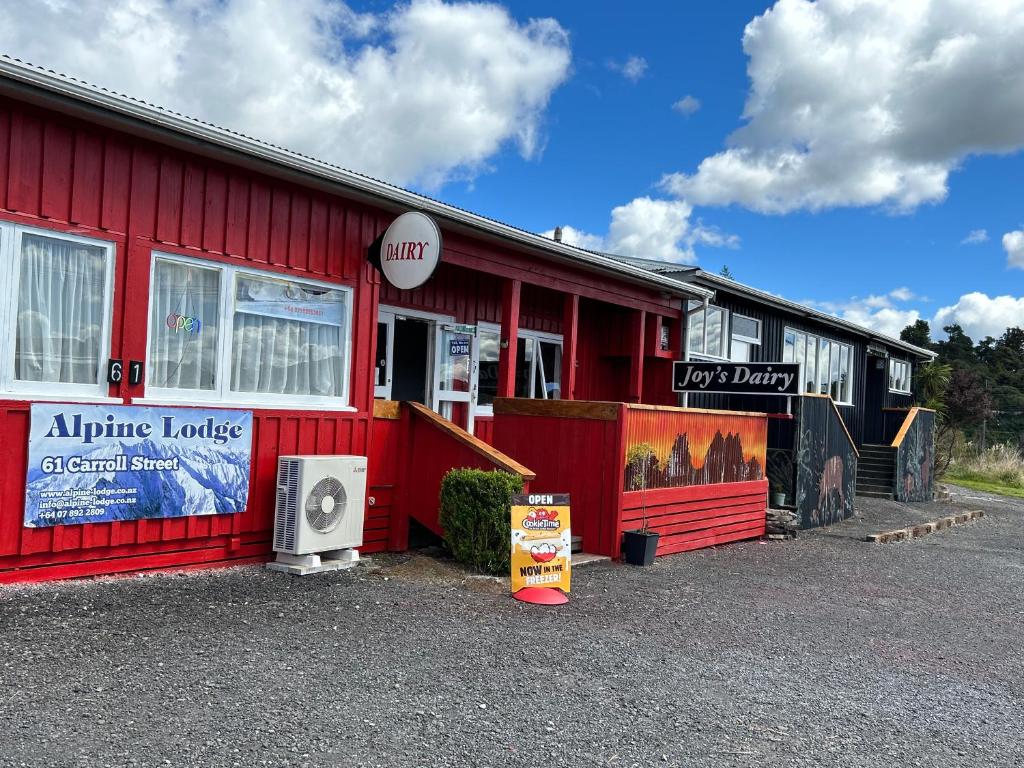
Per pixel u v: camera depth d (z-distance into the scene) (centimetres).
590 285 1180
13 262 602
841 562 1070
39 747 360
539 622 643
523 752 403
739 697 509
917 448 2009
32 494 607
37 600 575
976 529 1588
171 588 645
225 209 729
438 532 869
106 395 654
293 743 388
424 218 792
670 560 981
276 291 776
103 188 648
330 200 816
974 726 491
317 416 802
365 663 509
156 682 447
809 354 2005
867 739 457
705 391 1321
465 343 1188
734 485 1162
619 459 930
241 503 740
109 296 655
